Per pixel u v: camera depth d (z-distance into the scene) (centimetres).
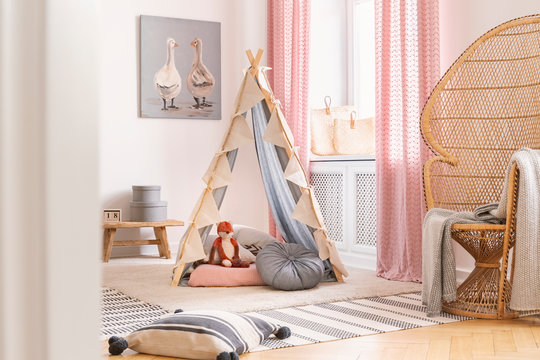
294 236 424
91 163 34
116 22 518
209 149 549
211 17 550
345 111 520
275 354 235
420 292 368
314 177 516
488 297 308
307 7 502
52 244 33
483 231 299
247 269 384
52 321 33
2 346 32
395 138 421
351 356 232
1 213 32
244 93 386
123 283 390
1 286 32
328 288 374
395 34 420
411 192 404
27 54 32
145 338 236
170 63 532
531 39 340
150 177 529
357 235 474
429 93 396
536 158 287
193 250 383
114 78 517
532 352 238
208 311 246
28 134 32
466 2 395
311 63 528
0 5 32
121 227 484
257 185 568
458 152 350
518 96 340
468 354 235
